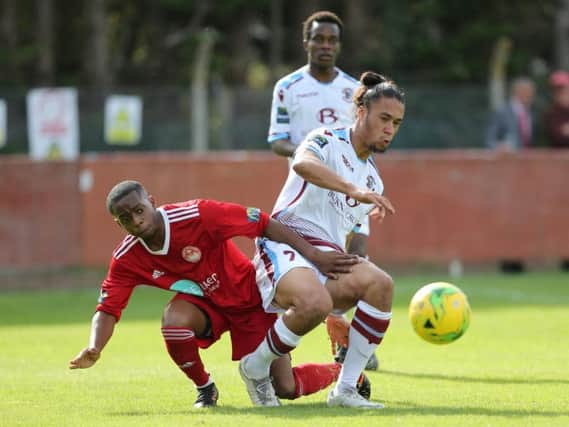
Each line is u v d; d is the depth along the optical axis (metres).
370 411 22.50
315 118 33.00
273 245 23.78
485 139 74.25
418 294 27.25
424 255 60.97
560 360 31.22
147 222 22.78
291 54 114.00
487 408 22.98
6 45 103.62
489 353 33.00
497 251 61.66
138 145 72.38
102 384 27.27
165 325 23.48
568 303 48.56
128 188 22.75
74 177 58.84
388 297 23.27
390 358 32.06
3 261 58.44
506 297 51.31
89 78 103.56
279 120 33.12
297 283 22.73
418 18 106.56
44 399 25.00
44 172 58.62
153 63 110.00
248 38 111.69
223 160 59.69
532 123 80.12
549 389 25.78
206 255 23.59
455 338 27.03
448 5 109.44
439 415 21.86
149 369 30.16
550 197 61.94
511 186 61.66
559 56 105.62
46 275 63.06
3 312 48.44
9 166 58.38
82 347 36.19
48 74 102.44
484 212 61.44
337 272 23.44
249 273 24.02
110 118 70.31
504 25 107.06
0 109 70.12
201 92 69.88
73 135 68.50
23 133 73.31
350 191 22.48
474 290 54.56
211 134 71.62
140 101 72.31
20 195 58.50
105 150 72.19
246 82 109.75
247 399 25.02
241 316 24.22
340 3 112.38
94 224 59.00
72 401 24.69
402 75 104.12
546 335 37.53
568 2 105.81
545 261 70.75
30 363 32.12
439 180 61.00
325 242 24.11
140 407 23.80
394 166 60.66
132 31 114.44
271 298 23.39
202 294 23.89
